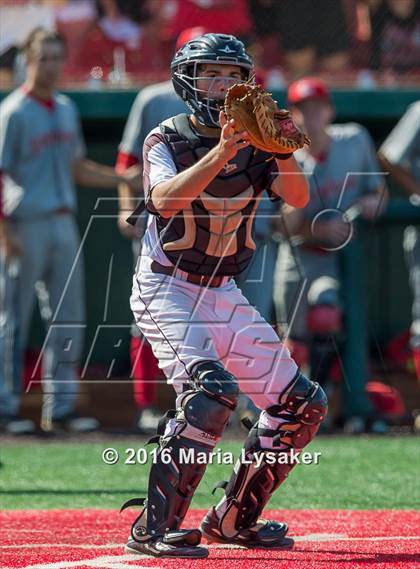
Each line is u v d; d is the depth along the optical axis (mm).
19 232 22469
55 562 10133
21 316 22781
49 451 20219
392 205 23219
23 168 22594
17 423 22531
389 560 10273
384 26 27594
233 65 10641
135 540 10570
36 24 26594
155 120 21625
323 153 22141
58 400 22594
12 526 13031
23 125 22469
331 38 27422
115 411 24875
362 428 22781
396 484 16719
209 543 11477
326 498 15531
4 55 26422
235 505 11062
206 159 9875
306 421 10836
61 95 26109
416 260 23859
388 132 29422
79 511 14391
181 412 10398
